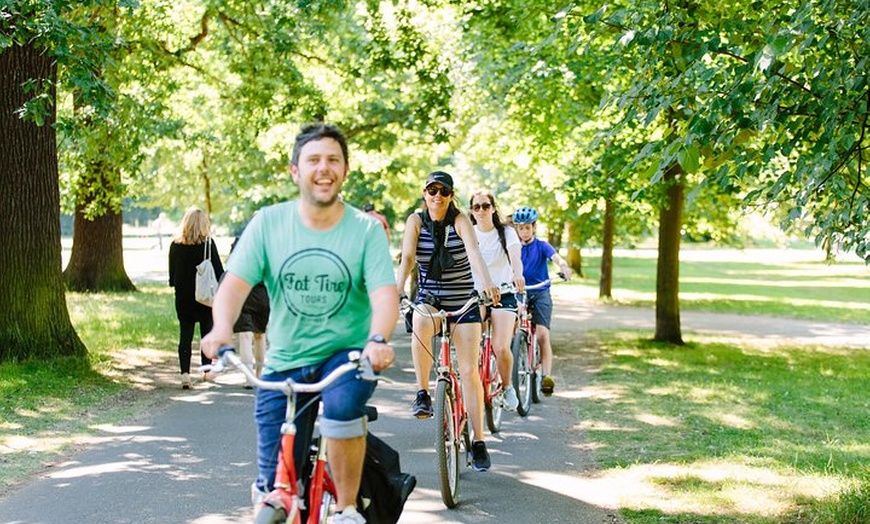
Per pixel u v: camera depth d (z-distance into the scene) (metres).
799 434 9.13
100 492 6.62
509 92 16.50
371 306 4.07
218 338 3.76
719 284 39.91
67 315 12.59
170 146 25.31
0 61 11.91
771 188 5.68
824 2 5.16
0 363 11.76
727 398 11.29
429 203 6.83
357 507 4.47
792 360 16.20
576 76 13.90
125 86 16.31
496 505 6.45
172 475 7.12
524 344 9.95
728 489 6.75
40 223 12.25
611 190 15.72
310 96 19.95
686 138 5.49
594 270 48.03
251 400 10.47
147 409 9.86
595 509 6.36
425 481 7.09
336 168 3.85
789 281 43.66
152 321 17.64
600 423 9.50
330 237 3.91
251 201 41.38
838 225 5.50
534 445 8.41
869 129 5.46
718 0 6.20
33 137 12.12
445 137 19.62
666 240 17.97
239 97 21.38
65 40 9.91
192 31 20.25
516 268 8.51
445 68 19.14
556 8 7.21
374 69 19.06
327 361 3.99
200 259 11.09
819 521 5.88
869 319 25.45
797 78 5.45
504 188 36.97
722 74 5.66
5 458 7.55
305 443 3.92
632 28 6.20
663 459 7.80
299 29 19.00
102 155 16.27
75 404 9.89
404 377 12.71
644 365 14.62
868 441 8.80
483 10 16.45
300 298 3.92
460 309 6.95
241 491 6.70
